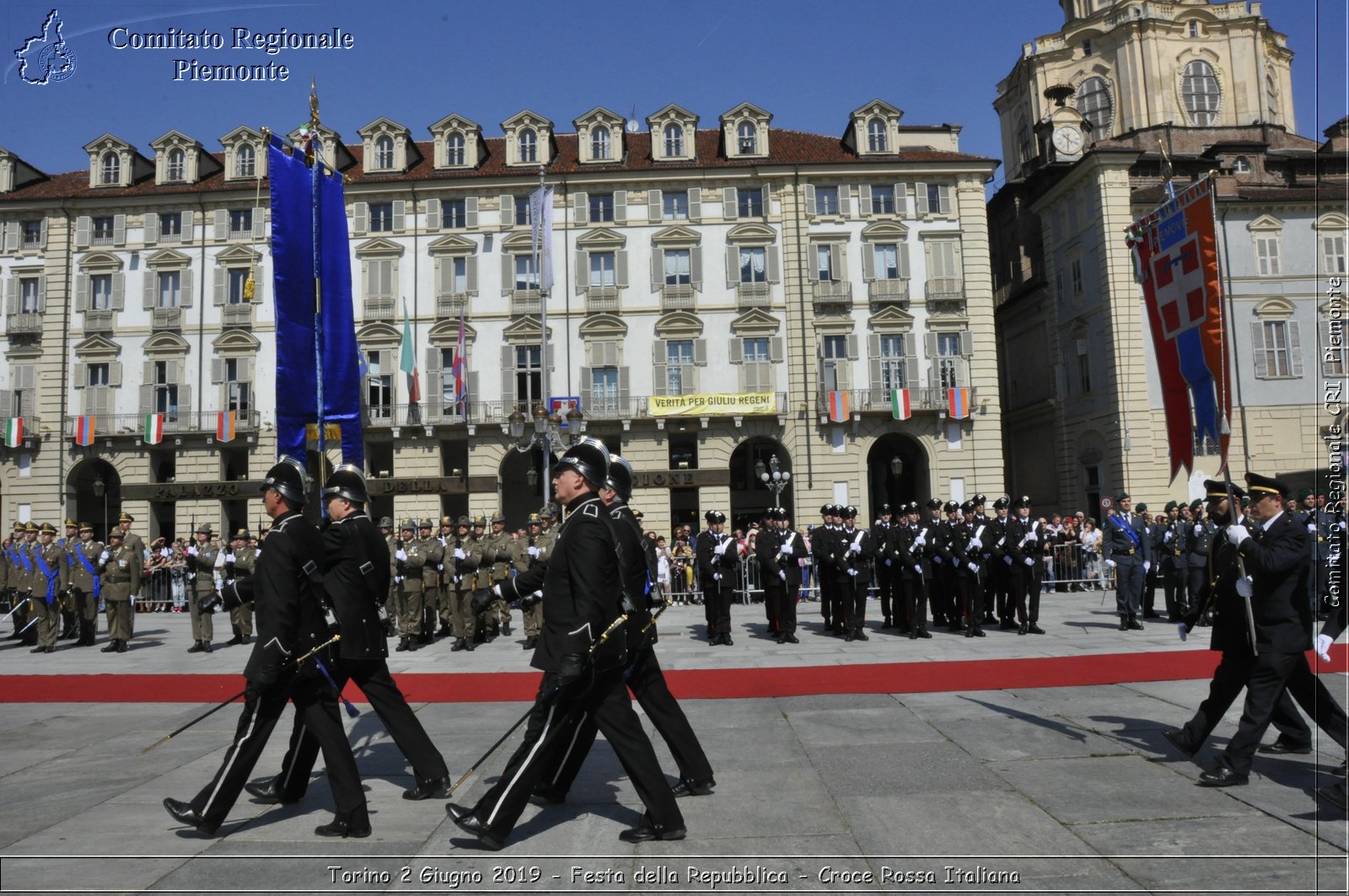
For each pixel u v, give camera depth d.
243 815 5.75
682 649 14.60
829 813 5.63
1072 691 9.55
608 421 36.19
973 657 12.32
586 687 5.16
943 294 37.03
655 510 36.00
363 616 5.88
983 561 15.05
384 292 37.34
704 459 36.47
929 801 5.84
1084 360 38.06
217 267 37.91
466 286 37.34
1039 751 7.04
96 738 8.31
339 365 10.24
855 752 7.17
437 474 36.50
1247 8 47.41
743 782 6.36
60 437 37.41
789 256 37.22
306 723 5.46
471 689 10.83
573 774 5.93
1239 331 35.16
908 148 39.28
